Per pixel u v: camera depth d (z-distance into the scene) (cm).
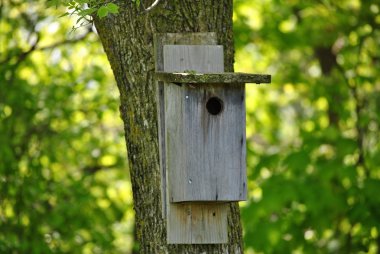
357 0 1619
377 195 1435
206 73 763
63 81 1480
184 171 769
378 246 1475
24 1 1399
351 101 1644
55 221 1409
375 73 1623
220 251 792
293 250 1487
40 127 1465
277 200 1439
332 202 1444
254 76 766
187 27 805
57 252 1423
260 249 1462
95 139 1545
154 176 791
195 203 785
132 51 800
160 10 802
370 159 1480
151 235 791
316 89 1623
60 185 1440
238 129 779
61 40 1473
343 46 1619
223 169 774
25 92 1420
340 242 1496
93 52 1466
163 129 790
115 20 802
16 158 1427
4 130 1414
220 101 776
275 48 1623
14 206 1411
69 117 1479
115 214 1530
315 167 1477
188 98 769
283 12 1590
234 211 807
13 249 1344
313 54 1786
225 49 814
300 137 1505
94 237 1439
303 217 1496
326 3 1566
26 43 1421
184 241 781
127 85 802
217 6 814
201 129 771
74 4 777
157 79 783
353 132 1664
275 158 1505
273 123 1777
